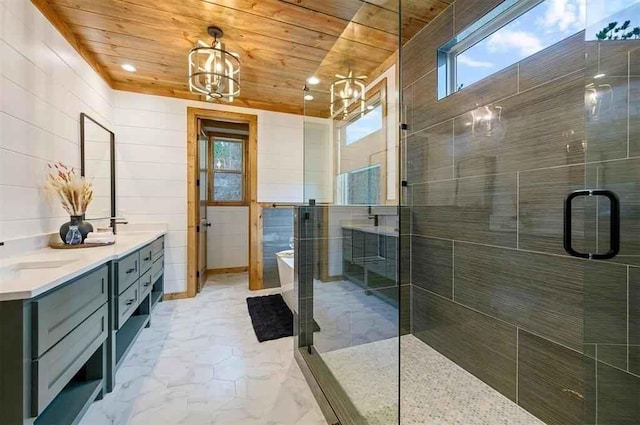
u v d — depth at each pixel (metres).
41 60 1.94
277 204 4.09
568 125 1.39
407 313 2.58
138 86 3.42
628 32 1.16
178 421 1.53
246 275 4.82
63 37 2.22
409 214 2.56
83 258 1.59
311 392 1.78
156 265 3.00
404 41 2.55
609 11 1.22
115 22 2.24
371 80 2.80
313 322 2.22
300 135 4.21
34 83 1.87
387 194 2.65
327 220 2.48
